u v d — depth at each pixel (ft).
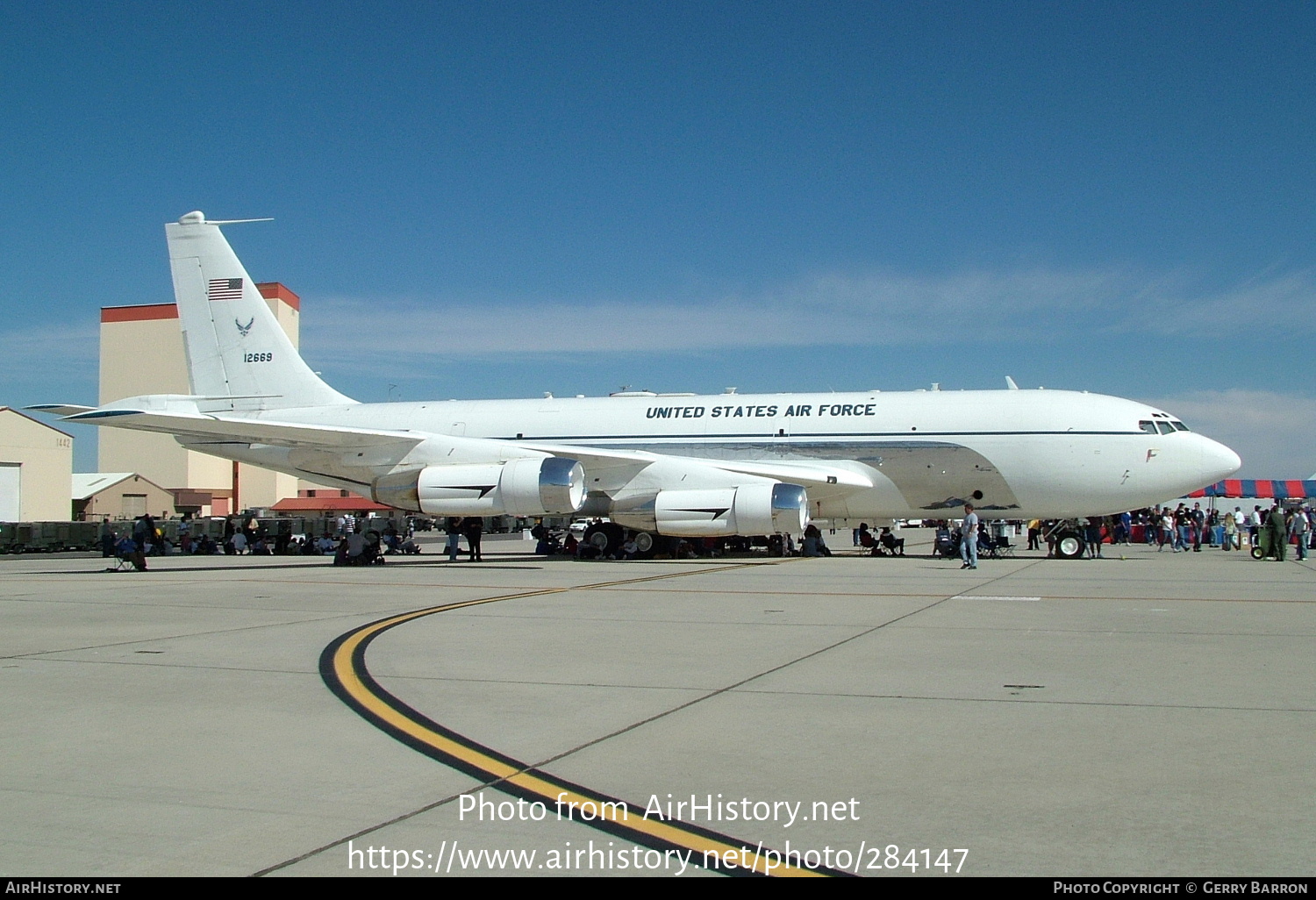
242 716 27.27
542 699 29.30
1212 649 38.04
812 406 104.22
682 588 65.51
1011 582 70.64
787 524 90.12
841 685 31.17
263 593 62.85
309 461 104.42
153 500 244.83
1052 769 21.94
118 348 277.23
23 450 186.50
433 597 59.31
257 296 116.98
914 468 98.89
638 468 95.96
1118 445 93.56
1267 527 106.11
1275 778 21.24
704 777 21.53
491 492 92.53
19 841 17.90
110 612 51.70
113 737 25.04
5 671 33.99
